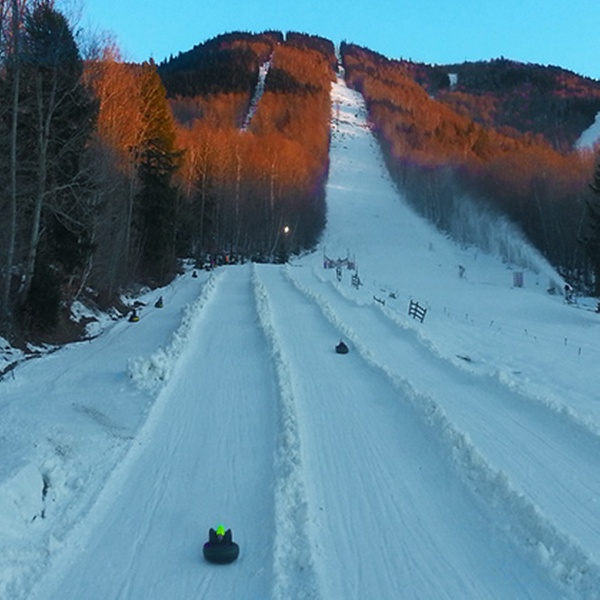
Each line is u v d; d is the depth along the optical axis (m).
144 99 46.09
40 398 13.68
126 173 39.03
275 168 93.19
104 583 6.85
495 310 39.56
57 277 22.73
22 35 21.72
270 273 52.03
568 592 6.70
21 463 8.88
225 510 8.62
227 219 85.00
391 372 16.61
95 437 11.05
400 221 116.19
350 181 145.50
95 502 8.73
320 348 20.72
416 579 6.98
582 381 18.06
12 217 20.58
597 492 9.52
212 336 22.55
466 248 95.75
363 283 53.28
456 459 10.34
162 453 10.80
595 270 52.00
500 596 6.70
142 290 40.94
